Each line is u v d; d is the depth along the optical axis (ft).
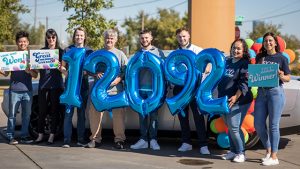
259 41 24.32
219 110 19.79
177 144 24.45
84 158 20.77
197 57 20.88
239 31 42.60
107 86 22.36
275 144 19.60
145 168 18.95
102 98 22.21
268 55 19.60
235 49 19.86
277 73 18.69
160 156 21.30
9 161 20.06
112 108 22.21
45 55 23.21
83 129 23.52
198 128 21.80
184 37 22.26
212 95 21.45
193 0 39.22
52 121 23.90
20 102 24.09
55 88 23.71
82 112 23.24
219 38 39.22
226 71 20.24
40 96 23.85
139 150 22.68
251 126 21.56
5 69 23.20
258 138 22.11
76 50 22.85
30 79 24.16
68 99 22.68
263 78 19.04
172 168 18.98
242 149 20.31
